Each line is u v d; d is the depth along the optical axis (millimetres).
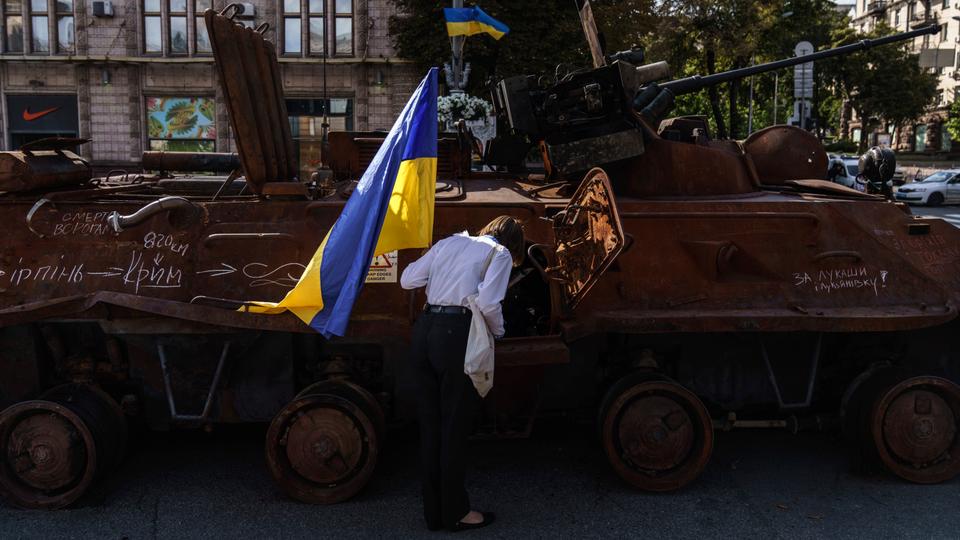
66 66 24906
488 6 19484
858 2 75438
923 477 4555
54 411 4168
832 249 4648
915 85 49562
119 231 4148
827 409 5105
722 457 4980
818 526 4062
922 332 4887
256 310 4125
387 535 3957
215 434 5344
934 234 4844
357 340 4340
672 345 4707
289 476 4285
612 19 20594
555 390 4637
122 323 4242
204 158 6066
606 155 4898
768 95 44812
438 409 3926
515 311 4676
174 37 24938
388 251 4164
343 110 25062
